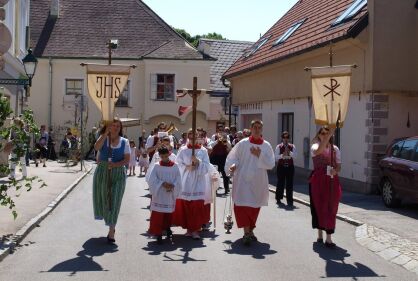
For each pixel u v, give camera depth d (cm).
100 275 778
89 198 1631
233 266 835
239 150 1018
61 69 3897
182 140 1700
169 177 1002
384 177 1420
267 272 803
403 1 1689
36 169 2608
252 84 2775
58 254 903
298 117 2248
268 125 2573
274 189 1873
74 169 2647
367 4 1708
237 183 1012
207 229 1140
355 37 1691
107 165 984
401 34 1691
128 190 1886
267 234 1091
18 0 2206
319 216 981
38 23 4072
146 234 1080
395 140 1438
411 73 1700
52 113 3888
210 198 1087
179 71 3928
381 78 1683
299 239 1043
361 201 1527
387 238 1016
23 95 2491
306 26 2361
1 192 1067
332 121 995
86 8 4191
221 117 3681
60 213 1327
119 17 4184
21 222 1132
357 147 1777
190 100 3938
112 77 1040
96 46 4006
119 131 995
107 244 984
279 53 2369
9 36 1175
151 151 1584
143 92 3962
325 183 984
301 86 2195
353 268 834
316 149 988
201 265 840
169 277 770
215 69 4341
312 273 802
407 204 1455
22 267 820
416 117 1720
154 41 4078
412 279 777
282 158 1516
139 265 837
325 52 1961
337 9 2123
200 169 1062
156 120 3941
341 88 995
